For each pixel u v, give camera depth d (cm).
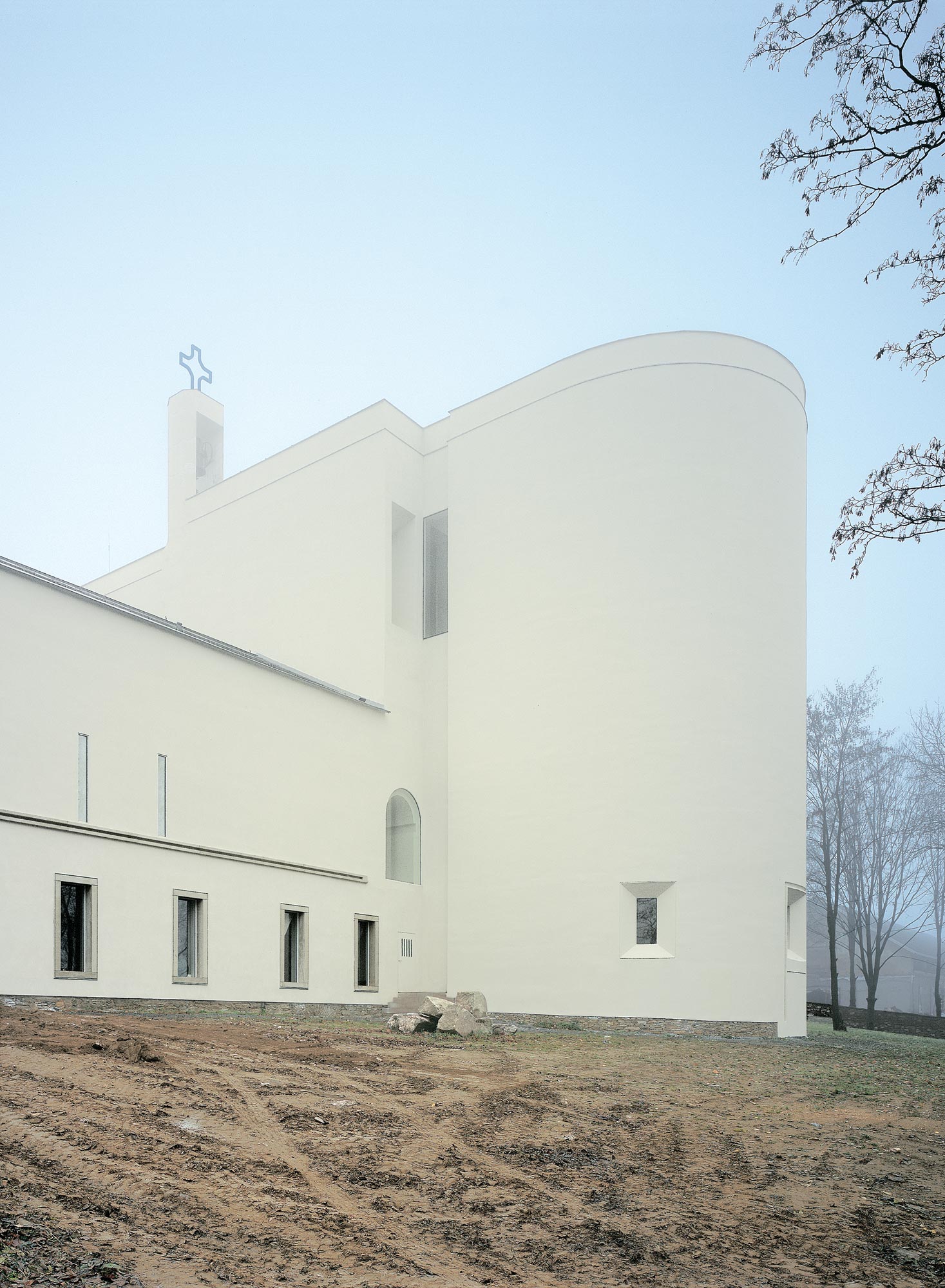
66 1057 1187
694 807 2662
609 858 2720
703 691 2717
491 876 2931
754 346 2916
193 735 2314
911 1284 732
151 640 2222
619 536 2859
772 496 2883
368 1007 2780
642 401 2892
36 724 1925
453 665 3153
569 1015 2708
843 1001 7000
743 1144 1127
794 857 2798
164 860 2125
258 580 3550
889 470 976
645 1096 1402
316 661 3306
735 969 2586
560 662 2903
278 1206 771
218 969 2247
